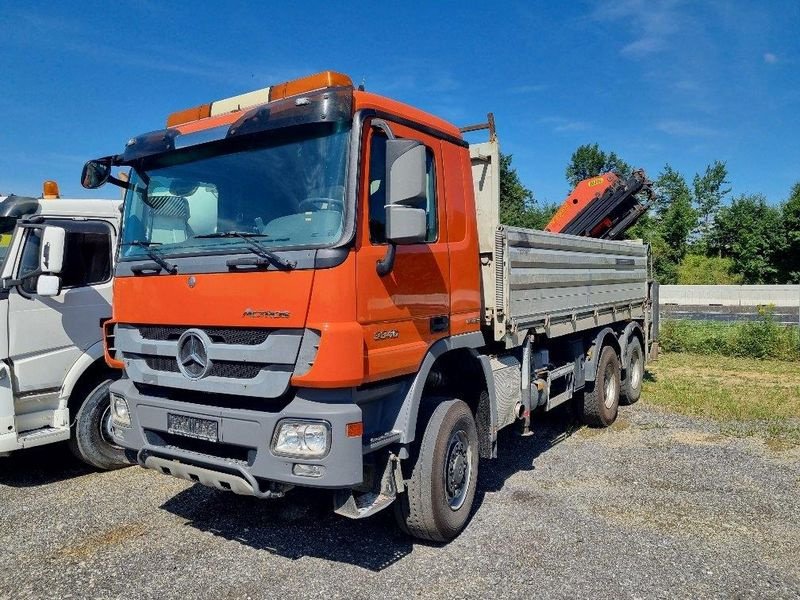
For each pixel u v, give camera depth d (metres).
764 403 9.36
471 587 3.87
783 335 15.42
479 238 5.29
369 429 3.93
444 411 4.46
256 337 3.67
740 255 49.25
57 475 6.21
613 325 8.80
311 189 3.72
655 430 7.83
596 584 3.91
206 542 4.54
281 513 5.08
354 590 3.83
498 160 5.31
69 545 4.52
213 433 3.73
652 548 4.44
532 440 7.37
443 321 4.48
